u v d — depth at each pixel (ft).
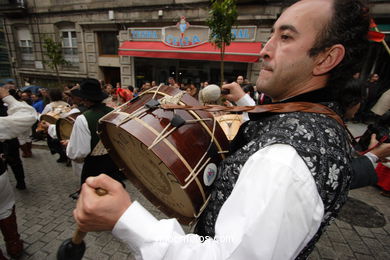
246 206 1.51
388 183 10.39
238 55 26.66
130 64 34.71
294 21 1.90
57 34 38.86
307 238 1.59
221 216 1.67
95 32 35.94
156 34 31.63
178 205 2.99
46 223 8.82
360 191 11.20
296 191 1.47
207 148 2.59
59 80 37.27
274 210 1.42
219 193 2.24
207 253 1.55
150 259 1.57
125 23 32.99
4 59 46.88
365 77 24.73
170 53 30.55
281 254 1.45
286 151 1.62
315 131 1.76
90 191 1.72
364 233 8.26
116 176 8.10
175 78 33.09
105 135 3.28
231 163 2.11
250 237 1.41
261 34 26.48
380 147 3.94
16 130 6.06
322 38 1.86
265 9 25.49
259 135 2.11
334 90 2.06
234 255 1.44
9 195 6.62
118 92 20.93
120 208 1.69
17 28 42.39
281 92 2.18
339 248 7.54
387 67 23.59
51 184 12.16
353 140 2.70
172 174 2.47
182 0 29.17
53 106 13.74
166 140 2.35
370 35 2.02
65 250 2.14
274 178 1.49
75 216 1.72
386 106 6.84
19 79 45.21
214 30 15.01
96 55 36.86
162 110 2.60
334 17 1.82
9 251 6.96
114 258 7.13
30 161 15.80
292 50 1.93
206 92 3.07
